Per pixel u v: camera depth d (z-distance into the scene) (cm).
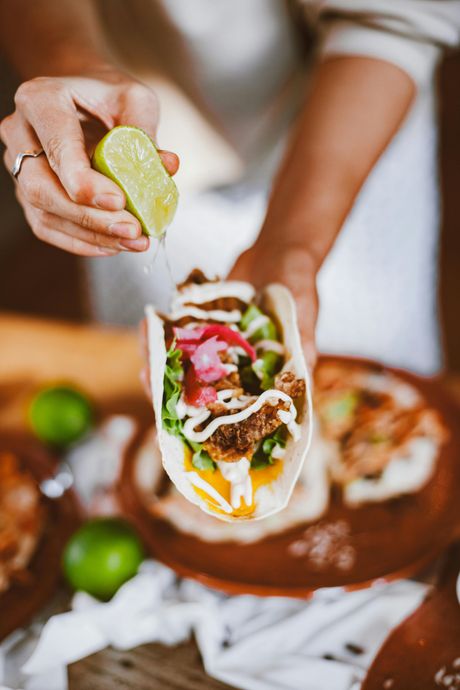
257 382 46
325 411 66
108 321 100
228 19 76
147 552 57
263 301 50
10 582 55
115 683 50
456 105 200
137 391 70
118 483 60
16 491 60
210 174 88
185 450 45
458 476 59
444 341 135
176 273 92
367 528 57
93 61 58
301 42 81
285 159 65
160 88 84
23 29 66
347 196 61
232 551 56
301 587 53
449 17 67
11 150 47
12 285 169
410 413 65
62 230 45
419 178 86
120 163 41
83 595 53
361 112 65
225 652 50
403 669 47
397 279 90
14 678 50
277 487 44
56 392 64
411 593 52
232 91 81
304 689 48
